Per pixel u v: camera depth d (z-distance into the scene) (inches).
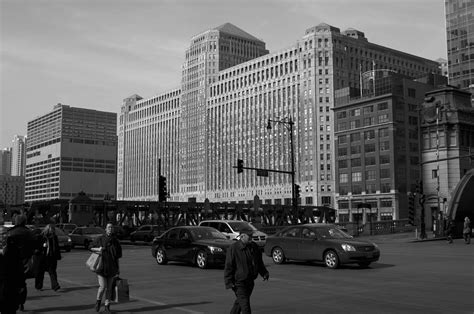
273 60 6934.1
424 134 3176.7
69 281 649.6
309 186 6284.5
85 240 1465.3
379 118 5044.3
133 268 825.5
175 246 861.2
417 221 2518.5
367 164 5118.1
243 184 7209.6
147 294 530.9
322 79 6328.7
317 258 821.9
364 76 5743.1
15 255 342.6
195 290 561.3
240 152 7313.0
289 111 6619.1
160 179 1752.0
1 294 334.6
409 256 1063.6
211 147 7810.0
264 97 7007.9
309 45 6446.9
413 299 487.8
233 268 330.6
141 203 2849.4
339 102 5659.5
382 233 2464.3
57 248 561.3
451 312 418.9
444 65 7519.7
